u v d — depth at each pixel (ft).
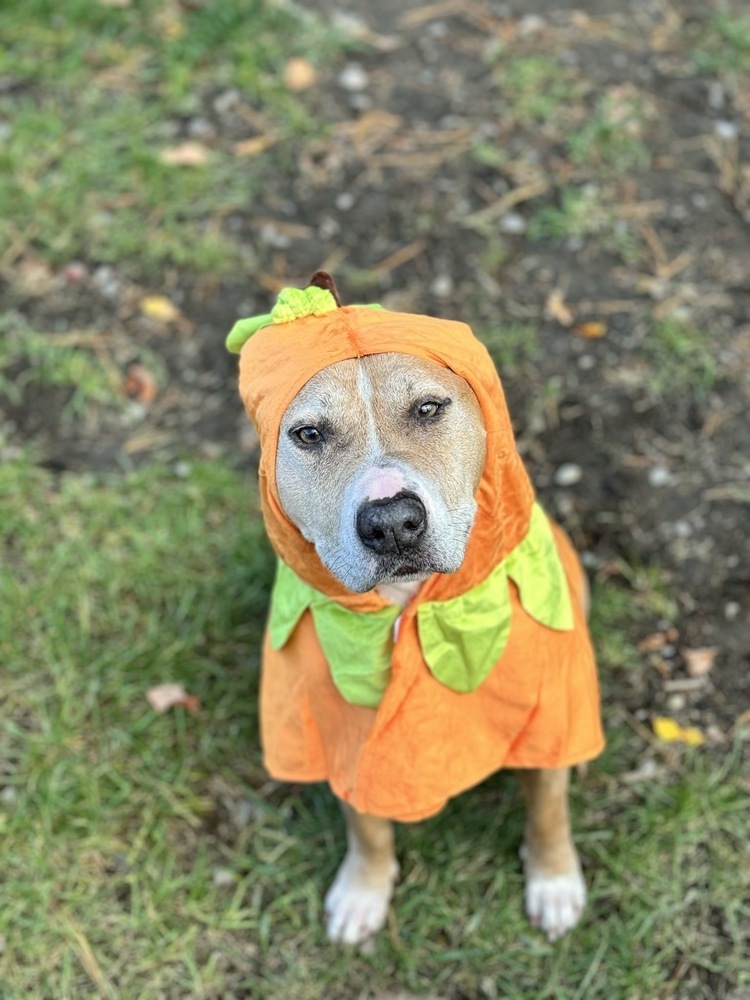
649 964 2.72
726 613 3.30
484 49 4.87
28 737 3.22
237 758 3.20
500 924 2.84
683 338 3.87
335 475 2.11
